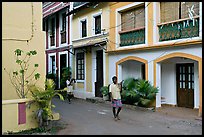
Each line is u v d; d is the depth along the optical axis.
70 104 15.41
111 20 15.60
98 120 10.51
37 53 9.77
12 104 8.34
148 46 12.93
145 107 12.91
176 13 12.20
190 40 11.02
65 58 21.22
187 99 13.05
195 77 12.50
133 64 15.54
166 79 13.95
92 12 17.45
